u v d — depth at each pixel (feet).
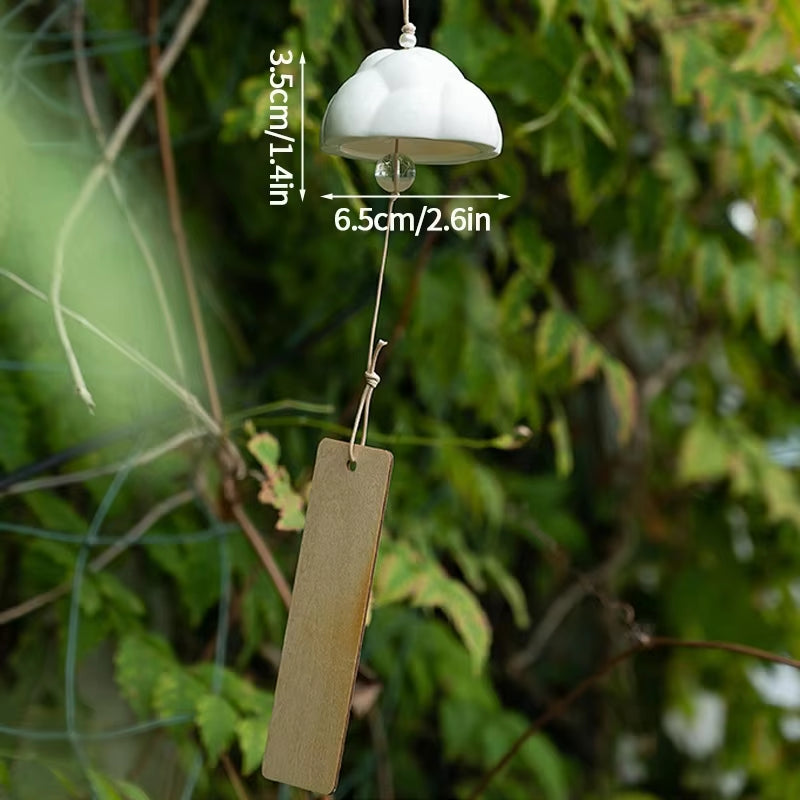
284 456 6.97
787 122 6.49
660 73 7.45
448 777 7.98
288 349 7.16
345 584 3.83
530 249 6.74
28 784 5.70
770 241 7.53
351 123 3.64
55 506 5.82
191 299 5.40
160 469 6.17
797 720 8.93
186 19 5.55
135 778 6.07
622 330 8.61
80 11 5.43
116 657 5.44
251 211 7.10
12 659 5.90
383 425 7.23
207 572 6.23
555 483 8.41
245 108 5.70
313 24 5.54
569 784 8.30
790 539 8.91
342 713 3.78
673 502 8.93
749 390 8.80
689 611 8.94
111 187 5.51
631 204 7.32
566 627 8.83
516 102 6.16
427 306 6.78
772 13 6.18
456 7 5.98
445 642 7.51
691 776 9.25
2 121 5.13
